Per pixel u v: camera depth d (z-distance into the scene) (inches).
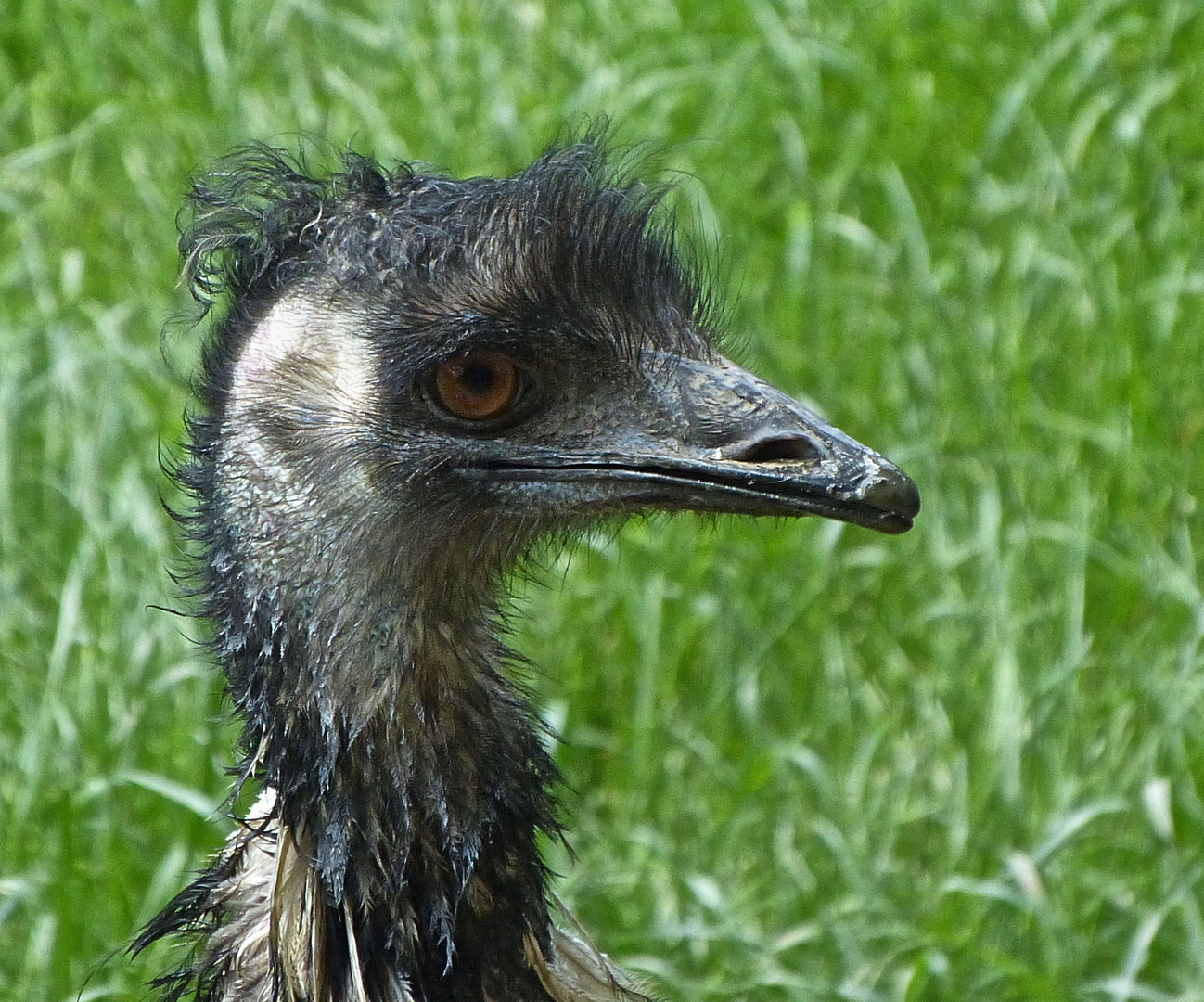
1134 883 573.3
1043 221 753.0
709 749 600.1
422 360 363.3
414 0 852.6
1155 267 750.5
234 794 379.9
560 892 546.9
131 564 617.0
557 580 629.0
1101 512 662.5
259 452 363.6
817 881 575.5
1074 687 604.1
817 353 714.2
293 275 368.2
